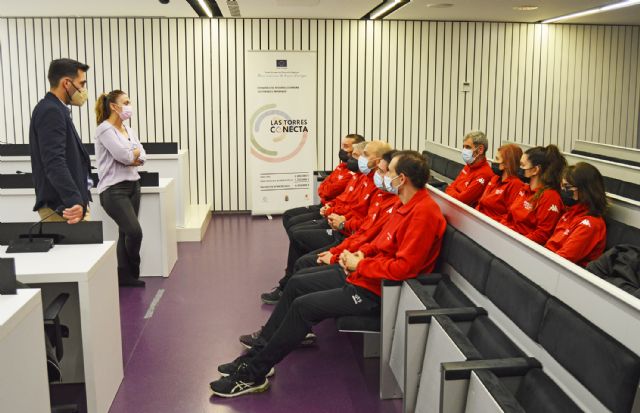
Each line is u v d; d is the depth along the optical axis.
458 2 7.20
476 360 2.15
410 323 2.57
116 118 4.84
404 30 8.81
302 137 8.20
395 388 3.26
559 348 2.03
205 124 8.69
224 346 3.99
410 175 3.11
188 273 5.62
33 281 2.73
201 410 3.17
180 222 6.86
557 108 9.25
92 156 7.25
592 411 1.89
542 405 1.97
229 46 8.56
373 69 8.86
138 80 8.53
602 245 3.33
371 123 8.98
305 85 8.10
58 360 2.68
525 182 4.85
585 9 7.65
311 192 8.34
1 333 1.89
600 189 3.32
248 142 8.74
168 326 4.33
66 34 8.37
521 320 2.31
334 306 3.21
